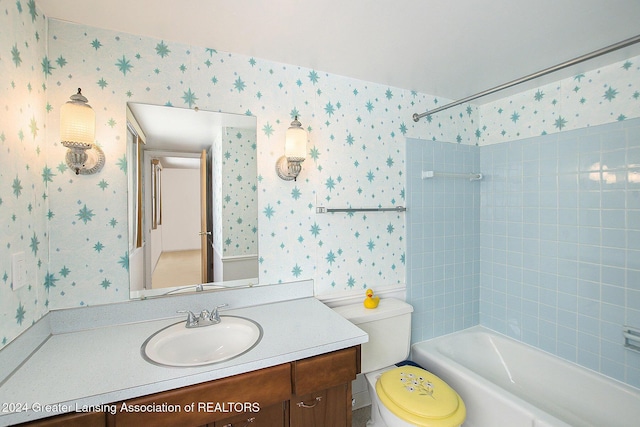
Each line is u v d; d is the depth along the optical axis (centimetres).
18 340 97
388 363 176
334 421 123
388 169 197
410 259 205
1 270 88
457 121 224
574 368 174
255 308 155
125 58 131
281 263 167
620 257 159
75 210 125
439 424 121
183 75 142
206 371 97
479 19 123
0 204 88
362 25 127
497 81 188
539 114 196
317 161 174
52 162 121
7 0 91
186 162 145
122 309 132
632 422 148
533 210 200
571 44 143
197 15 119
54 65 120
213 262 152
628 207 156
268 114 160
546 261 194
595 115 169
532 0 110
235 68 152
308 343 116
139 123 135
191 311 143
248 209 158
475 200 234
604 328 166
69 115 109
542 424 127
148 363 100
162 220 142
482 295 235
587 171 172
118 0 109
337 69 171
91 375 93
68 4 111
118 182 132
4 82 89
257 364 104
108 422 86
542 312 196
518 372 200
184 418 94
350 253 187
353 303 186
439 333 218
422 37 137
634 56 152
